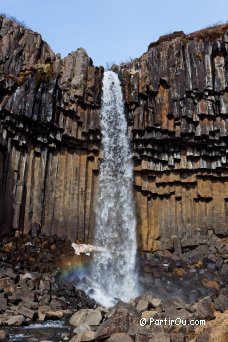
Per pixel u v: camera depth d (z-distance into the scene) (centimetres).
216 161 2597
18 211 2155
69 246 2298
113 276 2300
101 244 2484
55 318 1466
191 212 2612
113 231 2527
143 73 2603
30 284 1717
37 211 2273
